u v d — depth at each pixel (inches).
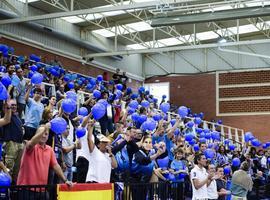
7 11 815.1
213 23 1006.4
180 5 712.4
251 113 1114.7
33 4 895.1
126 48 1169.4
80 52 1031.0
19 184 236.8
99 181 283.3
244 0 647.1
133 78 1190.3
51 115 285.9
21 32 876.0
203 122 978.7
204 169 350.9
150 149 334.0
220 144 669.9
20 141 297.0
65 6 888.9
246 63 1133.1
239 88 1133.1
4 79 358.0
